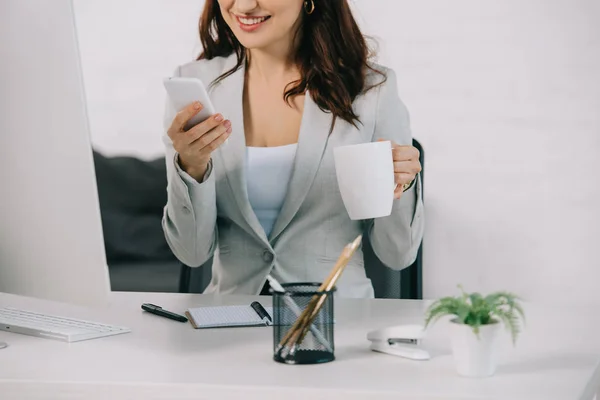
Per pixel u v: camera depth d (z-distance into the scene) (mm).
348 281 2352
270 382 1173
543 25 3641
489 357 1193
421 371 1232
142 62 4012
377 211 1891
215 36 2744
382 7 3738
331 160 2439
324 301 1281
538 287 3707
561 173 3666
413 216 2326
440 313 1216
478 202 3736
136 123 4004
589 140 3639
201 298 1919
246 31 2494
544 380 1182
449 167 3752
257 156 2492
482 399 1104
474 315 1208
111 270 3672
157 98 4004
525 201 3697
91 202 1429
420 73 3746
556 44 3637
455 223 3754
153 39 4008
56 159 1421
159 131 3998
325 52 2480
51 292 1463
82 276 1451
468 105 3725
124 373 1229
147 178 3922
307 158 2430
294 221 2439
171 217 2354
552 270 3695
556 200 3678
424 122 3762
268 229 2494
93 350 1387
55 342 1452
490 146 3719
